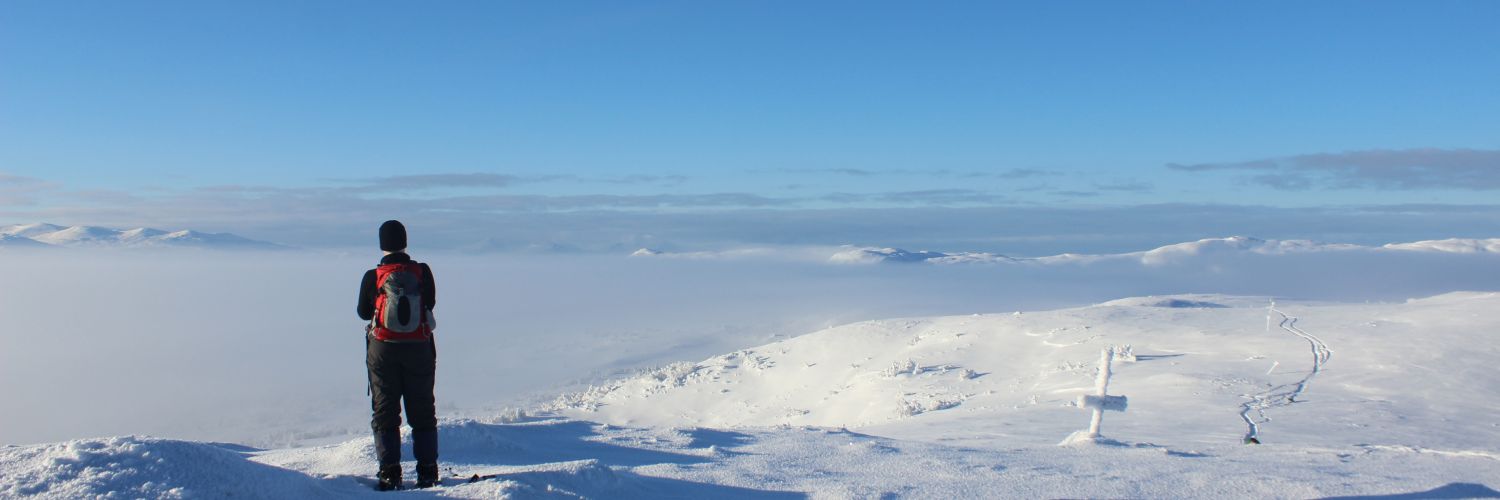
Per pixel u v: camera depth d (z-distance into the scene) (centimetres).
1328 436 1584
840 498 540
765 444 887
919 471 675
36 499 368
